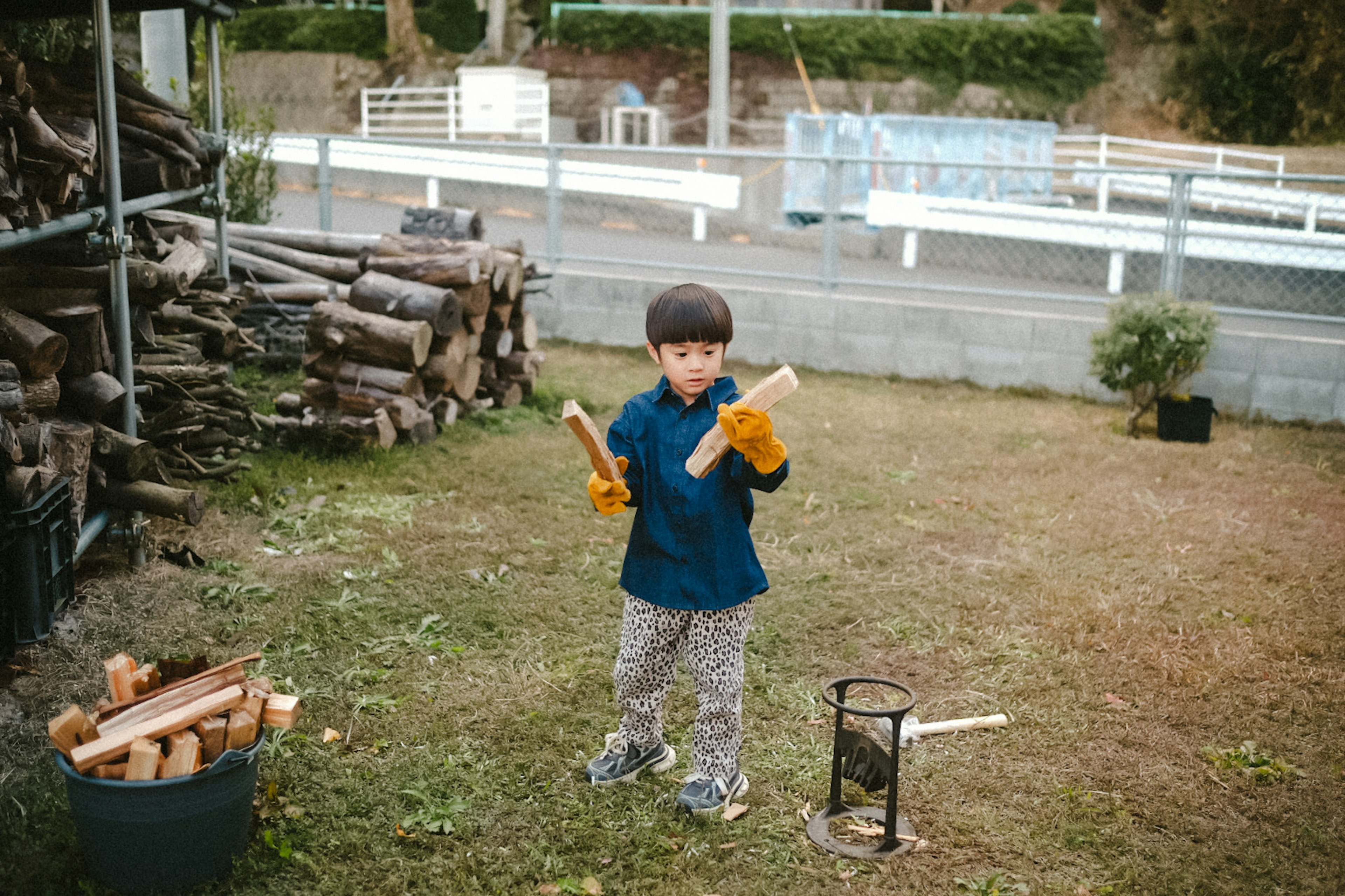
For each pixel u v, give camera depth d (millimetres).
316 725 3518
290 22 28656
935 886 2848
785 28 26453
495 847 2943
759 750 3510
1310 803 3268
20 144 3650
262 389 7906
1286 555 5457
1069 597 4848
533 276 8172
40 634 3611
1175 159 25656
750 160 17969
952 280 12656
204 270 6156
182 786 2520
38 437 3750
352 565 4922
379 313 6637
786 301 9953
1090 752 3547
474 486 6117
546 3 28734
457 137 25078
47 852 2797
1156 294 7723
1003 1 31250
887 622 4574
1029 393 9141
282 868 2795
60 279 4457
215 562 4789
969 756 3506
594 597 4711
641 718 3197
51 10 5848
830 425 7934
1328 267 9242
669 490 2896
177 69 9320
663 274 11891
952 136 17797
